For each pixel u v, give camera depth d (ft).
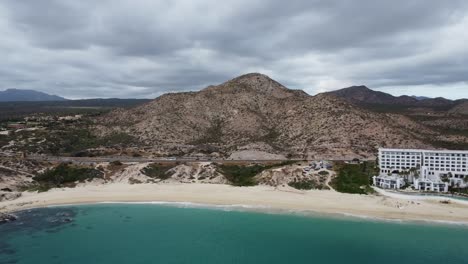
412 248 252.21
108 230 294.25
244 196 377.50
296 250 252.62
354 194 369.30
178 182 428.56
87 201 370.73
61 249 256.93
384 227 291.17
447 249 249.96
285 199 364.17
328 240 268.82
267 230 290.56
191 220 316.40
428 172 403.34
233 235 282.15
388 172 424.87
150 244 265.95
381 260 235.40
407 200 343.87
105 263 234.79
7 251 253.44
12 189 391.86
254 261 236.43
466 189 376.07
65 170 438.81
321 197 365.40
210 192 392.27
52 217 325.62
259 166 461.78
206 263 233.96
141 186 414.41
